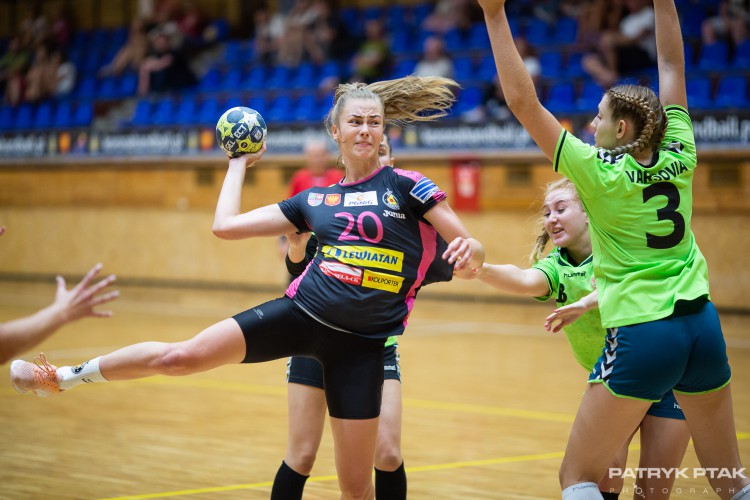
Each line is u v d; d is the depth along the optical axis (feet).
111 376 14.62
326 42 74.18
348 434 14.55
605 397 13.61
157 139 71.36
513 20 70.38
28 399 31.50
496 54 13.82
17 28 96.37
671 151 14.26
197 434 26.09
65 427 26.89
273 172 66.90
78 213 76.69
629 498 19.40
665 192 13.89
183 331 50.21
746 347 43.96
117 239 75.20
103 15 92.94
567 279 16.14
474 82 65.36
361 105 14.76
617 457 16.37
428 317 57.31
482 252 14.05
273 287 69.26
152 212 73.36
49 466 22.18
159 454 23.56
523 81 13.74
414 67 69.36
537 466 22.52
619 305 13.53
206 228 71.26
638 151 14.02
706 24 59.98
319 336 14.48
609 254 13.89
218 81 77.82
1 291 71.72
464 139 60.29
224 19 84.38
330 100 68.54
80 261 76.84
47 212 78.28
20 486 20.26
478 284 63.62
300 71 74.13
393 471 16.44
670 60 15.31
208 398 32.07
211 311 59.72
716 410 14.03
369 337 14.53
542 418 28.60
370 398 14.53
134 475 21.35
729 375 13.92
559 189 16.35
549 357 41.93
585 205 14.01
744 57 58.39
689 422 14.32
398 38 73.67
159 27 82.28
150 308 61.41
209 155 69.00
